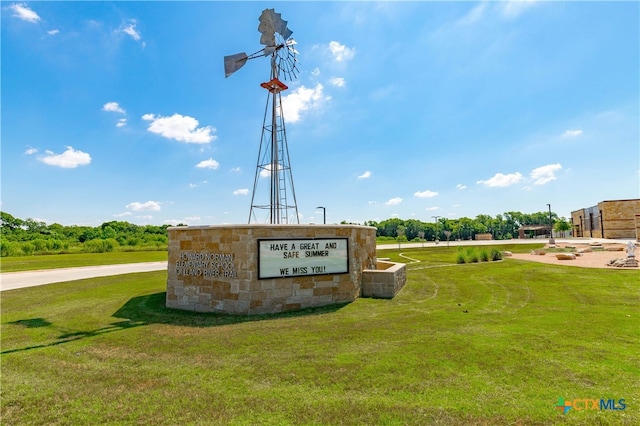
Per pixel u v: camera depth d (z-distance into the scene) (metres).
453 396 4.87
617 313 9.39
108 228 73.69
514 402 4.66
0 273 23.62
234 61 15.37
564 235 86.00
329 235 11.96
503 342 7.04
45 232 76.62
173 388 5.40
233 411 4.67
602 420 4.18
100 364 6.51
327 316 10.00
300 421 4.38
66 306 12.22
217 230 11.17
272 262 10.89
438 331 8.02
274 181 15.12
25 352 7.28
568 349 6.54
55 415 4.71
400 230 101.25
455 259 26.50
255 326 8.99
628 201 52.03
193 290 11.59
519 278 15.70
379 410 4.57
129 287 16.59
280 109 15.55
